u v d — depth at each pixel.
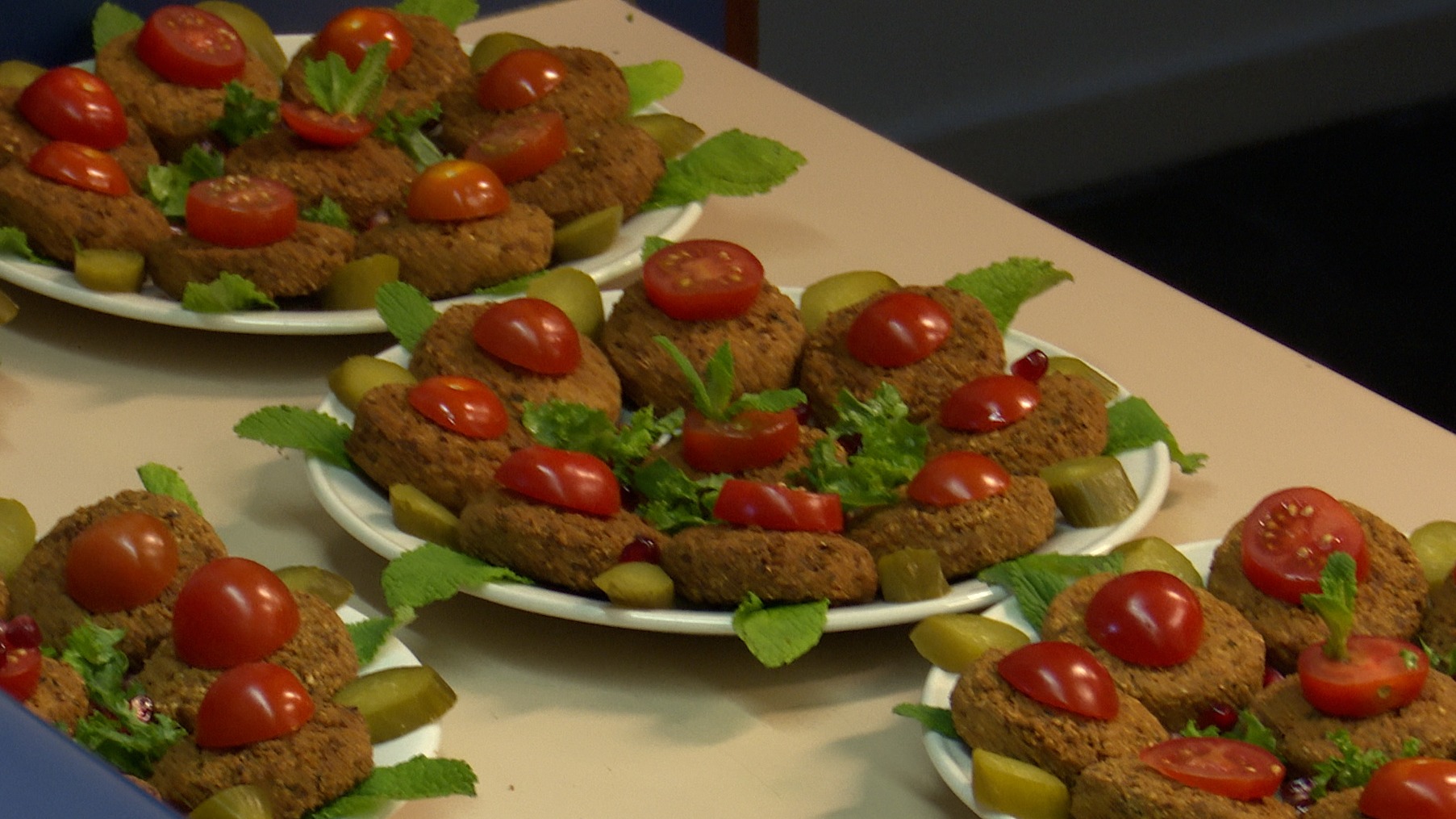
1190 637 0.91
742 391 1.07
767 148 1.25
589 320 1.12
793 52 2.45
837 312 1.09
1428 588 0.96
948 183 1.32
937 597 0.95
